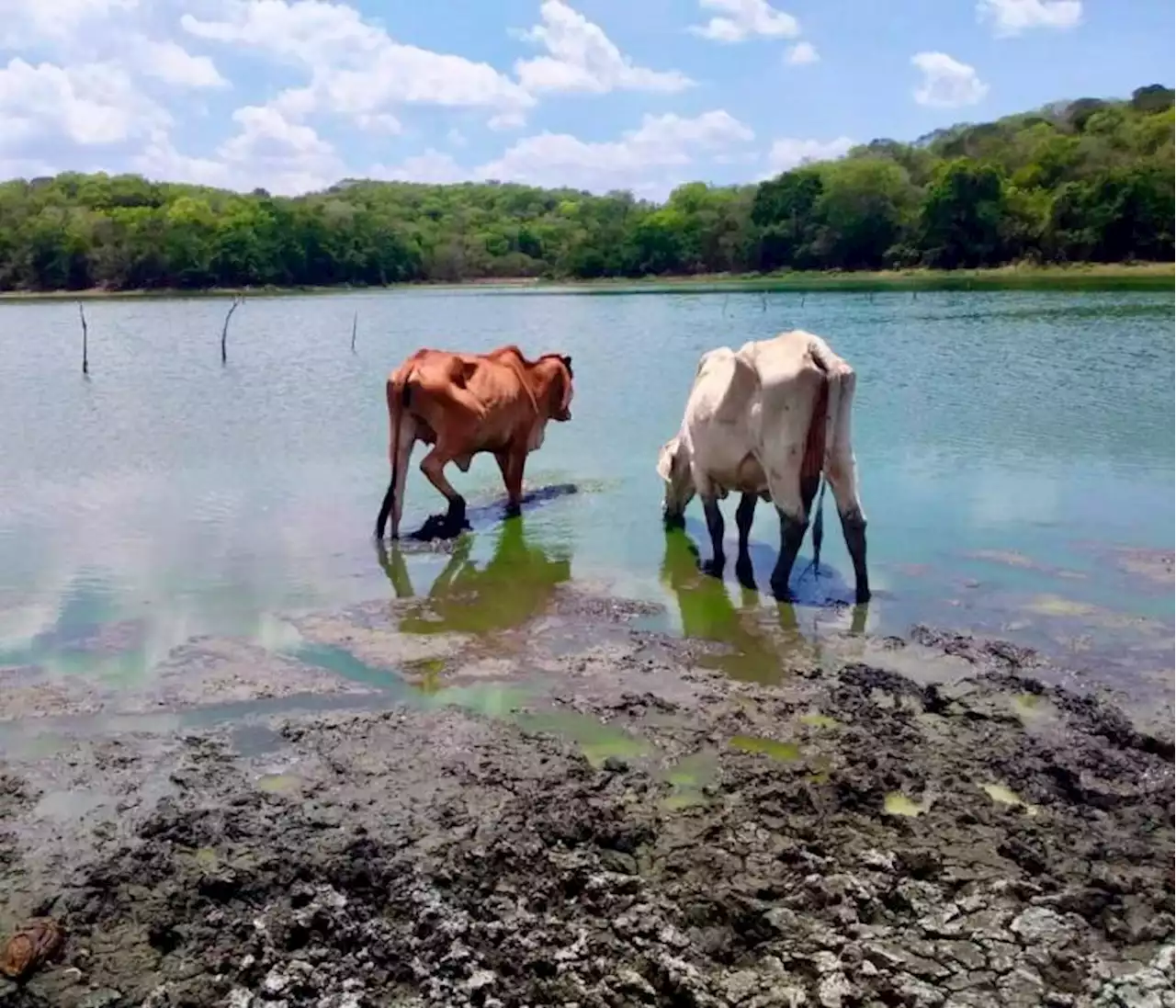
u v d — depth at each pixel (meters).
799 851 5.99
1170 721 7.62
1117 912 5.50
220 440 18.81
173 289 95.50
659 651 9.10
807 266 94.75
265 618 9.97
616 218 133.00
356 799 6.71
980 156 107.06
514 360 13.80
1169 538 12.03
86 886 5.88
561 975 5.07
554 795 6.69
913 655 8.92
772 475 10.17
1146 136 87.75
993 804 6.52
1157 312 40.62
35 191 123.19
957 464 15.91
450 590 10.80
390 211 138.38
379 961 5.20
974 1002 4.91
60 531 13.04
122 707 8.10
